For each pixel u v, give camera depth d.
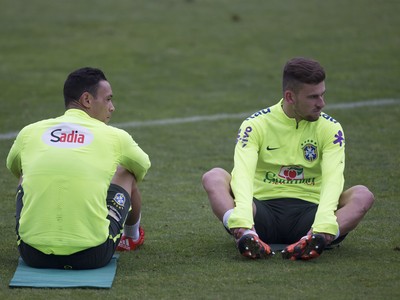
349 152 29.02
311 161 18.33
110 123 34.28
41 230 16.20
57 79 42.16
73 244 16.11
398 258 17.47
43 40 51.69
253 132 18.33
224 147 30.47
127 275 16.39
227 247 18.66
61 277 15.96
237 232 16.98
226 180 18.36
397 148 29.50
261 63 46.06
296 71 17.56
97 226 16.31
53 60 46.44
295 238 18.38
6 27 55.44
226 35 53.44
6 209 22.34
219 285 15.60
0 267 16.98
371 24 56.44
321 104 17.64
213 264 17.14
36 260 16.41
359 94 38.66
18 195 17.05
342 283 15.62
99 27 55.75
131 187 17.61
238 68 45.00
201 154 29.45
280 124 18.30
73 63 45.78
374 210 21.94
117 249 18.47
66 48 49.53
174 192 24.42
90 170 16.41
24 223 16.33
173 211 22.28
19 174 17.80
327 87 40.12
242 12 61.56
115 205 17.02
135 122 34.47
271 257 17.45
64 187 16.23
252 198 17.70
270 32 54.19
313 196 18.50
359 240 19.02
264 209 18.25
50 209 16.22
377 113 35.06
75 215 16.20
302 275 16.14
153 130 33.12
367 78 41.88
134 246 18.50
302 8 62.97
